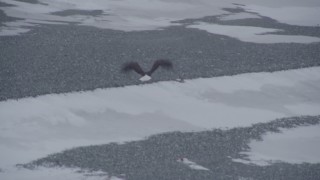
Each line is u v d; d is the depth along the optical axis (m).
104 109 109.75
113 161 85.06
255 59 156.88
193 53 161.75
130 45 168.38
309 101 127.31
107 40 173.62
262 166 87.94
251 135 102.88
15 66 135.62
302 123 112.00
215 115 113.06
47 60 144.00
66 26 190.75
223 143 97.69
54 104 108.19
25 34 173.75
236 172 84.12
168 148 93.00
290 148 97.94
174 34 188.38
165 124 106.12
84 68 137.50
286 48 173.62
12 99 107.50
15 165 82.50
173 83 127.12
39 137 94.81
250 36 191.25
